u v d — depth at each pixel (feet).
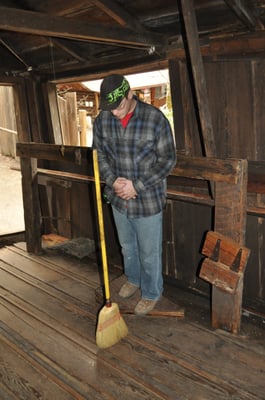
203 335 7.85
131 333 7.95
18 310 9.12
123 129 7.22
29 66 13.60
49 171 14.19
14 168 28.27
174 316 8.50
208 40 8.75
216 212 7.64
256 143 8.64
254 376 6.60
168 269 10.59
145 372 6.77
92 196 12.54
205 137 7.64
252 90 8.41
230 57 8.46
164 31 9.70
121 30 8.71
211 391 6.28
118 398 6.17
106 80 6.51
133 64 10.71
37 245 12.76
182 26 9.18
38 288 10.28
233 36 8.32
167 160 7.21
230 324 7.86
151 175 7.21
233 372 6.71
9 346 7.70
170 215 10.09
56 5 9.39
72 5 9.25
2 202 21.48
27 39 12.05
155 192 7.57
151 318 8.52
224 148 9.20
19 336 8.02
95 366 6.97
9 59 13.74
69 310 9.04
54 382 6.61
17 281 10.76
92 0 8.32
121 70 11.25
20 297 9.78
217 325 8.07
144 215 7.61
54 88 14.12
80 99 27.86
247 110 8.59
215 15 8.41
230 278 7.40
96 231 12.75
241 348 7.39
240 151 8.94
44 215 15.03
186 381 6.53
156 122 7.05
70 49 11.48
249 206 8.79
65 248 12.52
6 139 31.50
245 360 7.02
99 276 10.98
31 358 7.27
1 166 29.25
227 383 6.45
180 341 7.65
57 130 14.40
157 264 8.20
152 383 6.49
